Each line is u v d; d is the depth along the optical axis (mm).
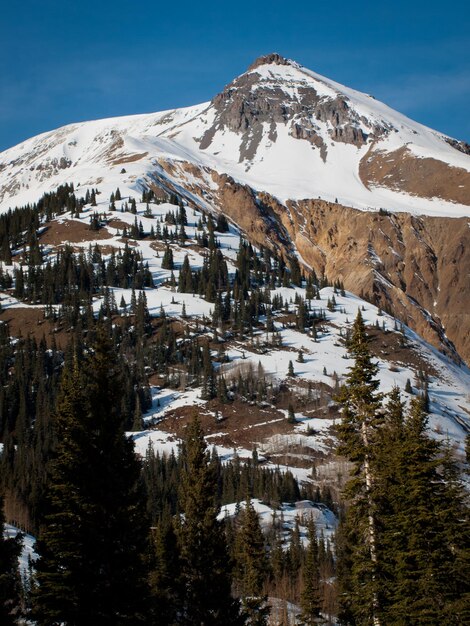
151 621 30031
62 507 28828
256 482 118375
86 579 27000
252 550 55062
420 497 34344
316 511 112000
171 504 108375
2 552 32375
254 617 51375
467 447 45875
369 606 32625
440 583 32500
